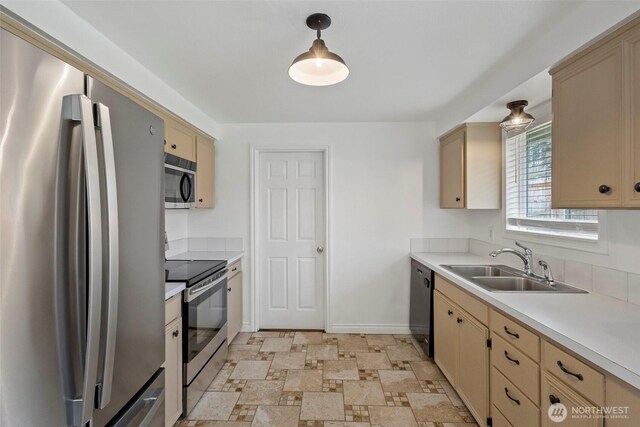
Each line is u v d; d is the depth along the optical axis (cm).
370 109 284
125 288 107
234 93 242
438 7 139
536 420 131
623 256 155
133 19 147
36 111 74
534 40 166
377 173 324
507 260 254
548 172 215
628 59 115
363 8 140
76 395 82
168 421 175
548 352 125
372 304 327
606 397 99
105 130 89
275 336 320
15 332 69
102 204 90
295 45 171
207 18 147
